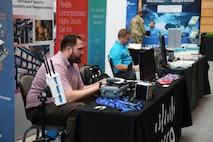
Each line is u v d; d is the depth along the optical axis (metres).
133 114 2.24
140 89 2.65
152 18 10.06
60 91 2.56
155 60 3.76
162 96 2.82
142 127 2.26
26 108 2.95
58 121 2.85
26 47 3.74
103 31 5.74
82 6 4.92
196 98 5.20
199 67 5.30
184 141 3.79
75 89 3.18
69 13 4.60
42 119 2.70
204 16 9.98
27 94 2.96
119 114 2.25
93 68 3.76
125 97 2.69
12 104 3.12
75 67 3.20
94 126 2.32
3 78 3.12
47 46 4.07
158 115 2.72
